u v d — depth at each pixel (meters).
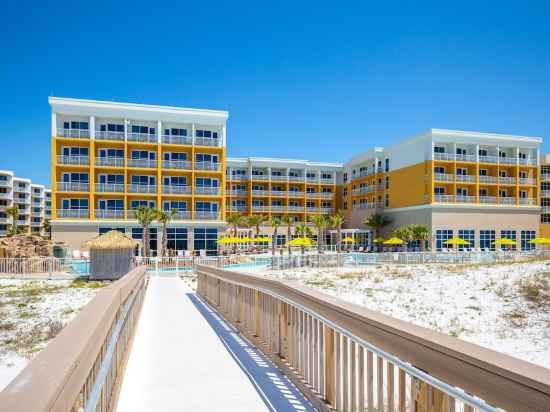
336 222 64.31
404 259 38.72
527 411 1.90
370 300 18.38
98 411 3.54
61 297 18.98
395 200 63.16
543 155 66.31
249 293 8.52
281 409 4.86
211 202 51.41
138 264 30.34
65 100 46.22
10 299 18.61
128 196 48.78
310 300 5.14
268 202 73.88
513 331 13.66
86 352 2.61
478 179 56.62
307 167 77.12
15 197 98.25
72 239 45.97
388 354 3.27
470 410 2.35
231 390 5.50
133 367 6.55
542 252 42.16
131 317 7.98
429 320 14.99
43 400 1.61
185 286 20.42
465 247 55.44
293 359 5.93
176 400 5.17
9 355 10.46
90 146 46.81
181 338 8.53
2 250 32.78
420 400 2.82
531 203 59.03
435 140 55.78
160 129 49.44
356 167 74.31
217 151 51.94
